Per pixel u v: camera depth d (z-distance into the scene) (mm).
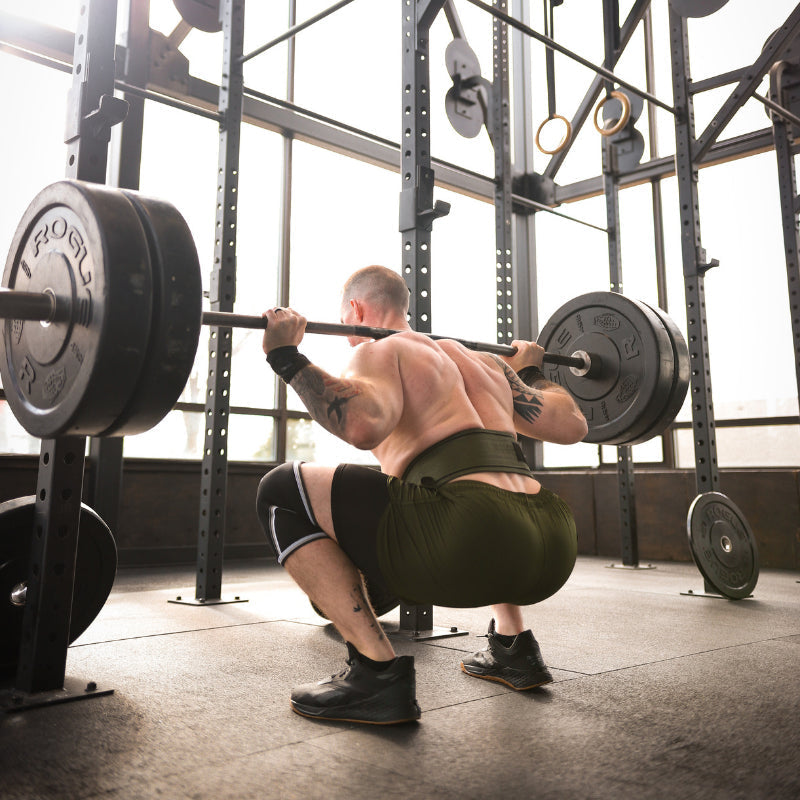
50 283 1371
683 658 2047
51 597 1600
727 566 3328
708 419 3543
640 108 5902
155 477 4621
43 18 4355
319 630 2439
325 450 5469
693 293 3652
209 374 3146
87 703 1562
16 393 1467
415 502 1322
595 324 2629
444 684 1730
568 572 1455
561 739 1339
